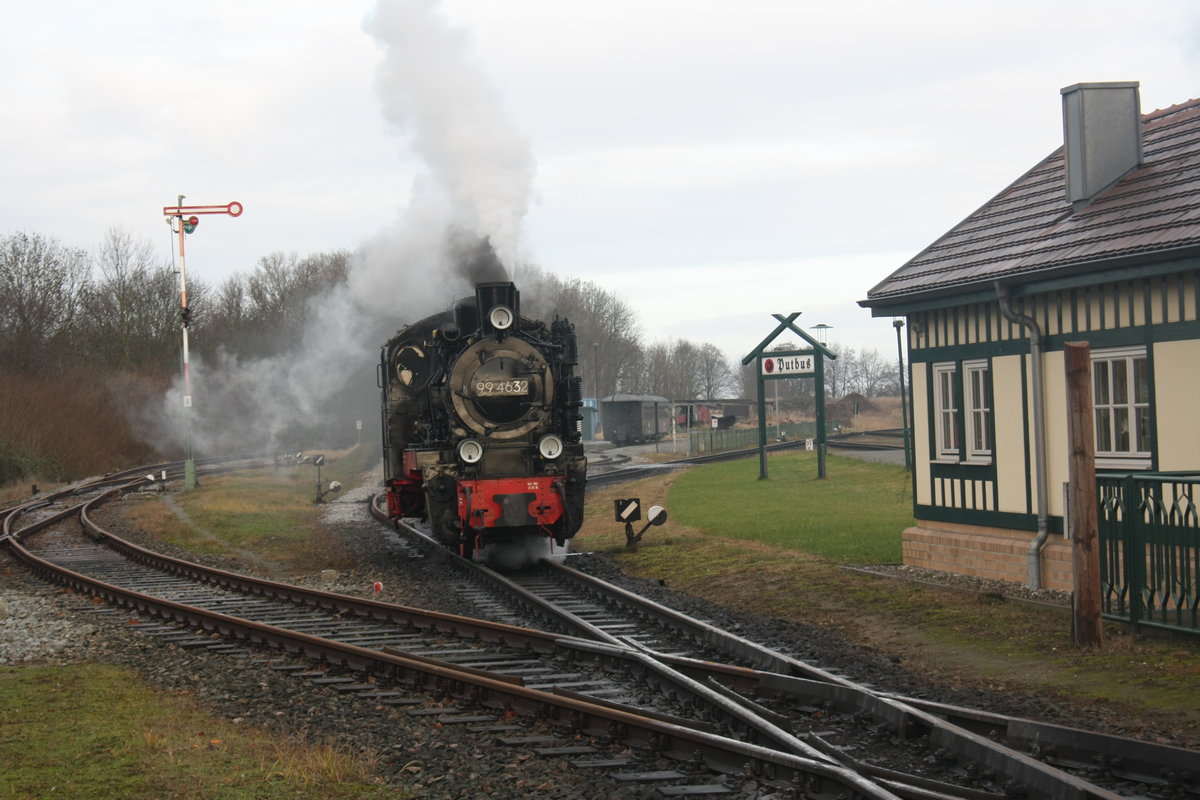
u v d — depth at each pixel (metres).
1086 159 13.59
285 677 9.82
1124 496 10.27
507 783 6.70
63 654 10.92
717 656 10.14
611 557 17.56
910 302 15.02
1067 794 5.86
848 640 10.64
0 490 38.28
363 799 6.39
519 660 10.12
